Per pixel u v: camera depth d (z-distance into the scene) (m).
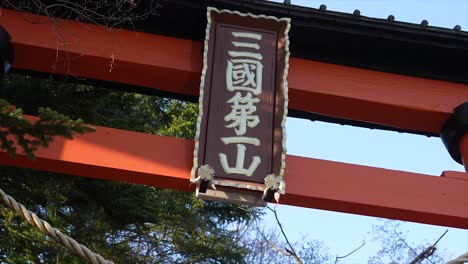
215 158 7.30
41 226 4.76
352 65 8.66
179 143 7.58
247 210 13.84
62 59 8.17
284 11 8.37
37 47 8.01
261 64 8.06
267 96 7.82
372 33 8.38
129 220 10.45
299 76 8.45
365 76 8.60
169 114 14.19
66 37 8.17
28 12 8.24
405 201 7.62
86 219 10.86
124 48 8.27
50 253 10.73
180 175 7.36
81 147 7.33
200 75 8.24
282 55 8.10
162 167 7.38
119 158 7.34
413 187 7.73
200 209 13.80
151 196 11.66
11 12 8.20
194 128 14.20
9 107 4.76
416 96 8.52
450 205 7.64
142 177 7.38
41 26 8.17
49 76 8.70
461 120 8.22
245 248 16.08
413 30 8.32
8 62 7.88
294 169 7.65
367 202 7.55
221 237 14.22
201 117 7.52
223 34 8.23
